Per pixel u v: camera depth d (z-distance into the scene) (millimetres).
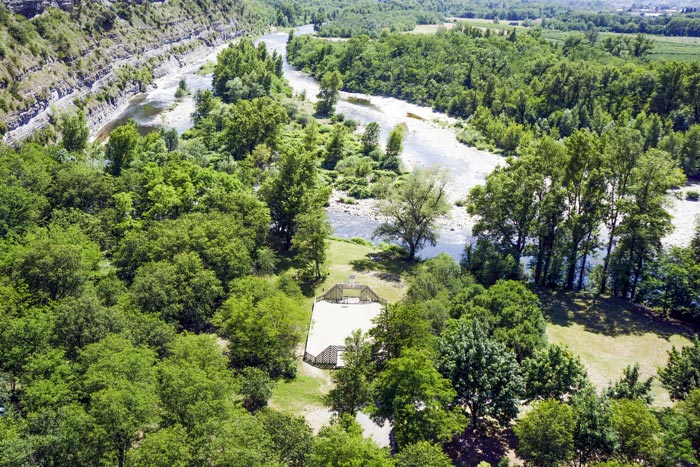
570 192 85438
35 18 149000
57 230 75375
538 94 188250
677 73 158750
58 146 115938
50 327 51594
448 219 119750
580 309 80938
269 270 83312
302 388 60062
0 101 114188
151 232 77250
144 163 108188
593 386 54812
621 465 41156
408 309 58844
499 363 51531
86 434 39594
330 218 120375
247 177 117500
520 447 46594
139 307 60938
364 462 40219
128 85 192125
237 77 196125
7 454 36094
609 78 175000
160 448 38250
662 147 141125
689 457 43219
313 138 153875
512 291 63094
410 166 149500
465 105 198750
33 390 43156
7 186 79812
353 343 63750
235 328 61656
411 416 47531
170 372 45656
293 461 41875
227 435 39438
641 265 83812
